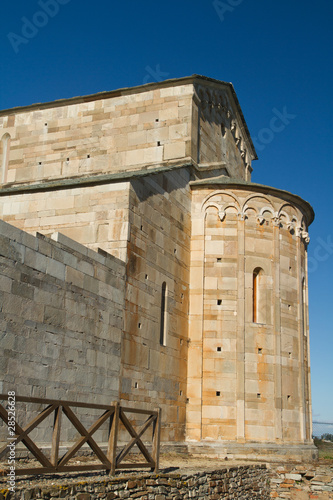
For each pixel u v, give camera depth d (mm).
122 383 21594
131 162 30500
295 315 29188
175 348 26094
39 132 32781
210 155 32344
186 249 28109
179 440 25641
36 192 24656
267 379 27234
